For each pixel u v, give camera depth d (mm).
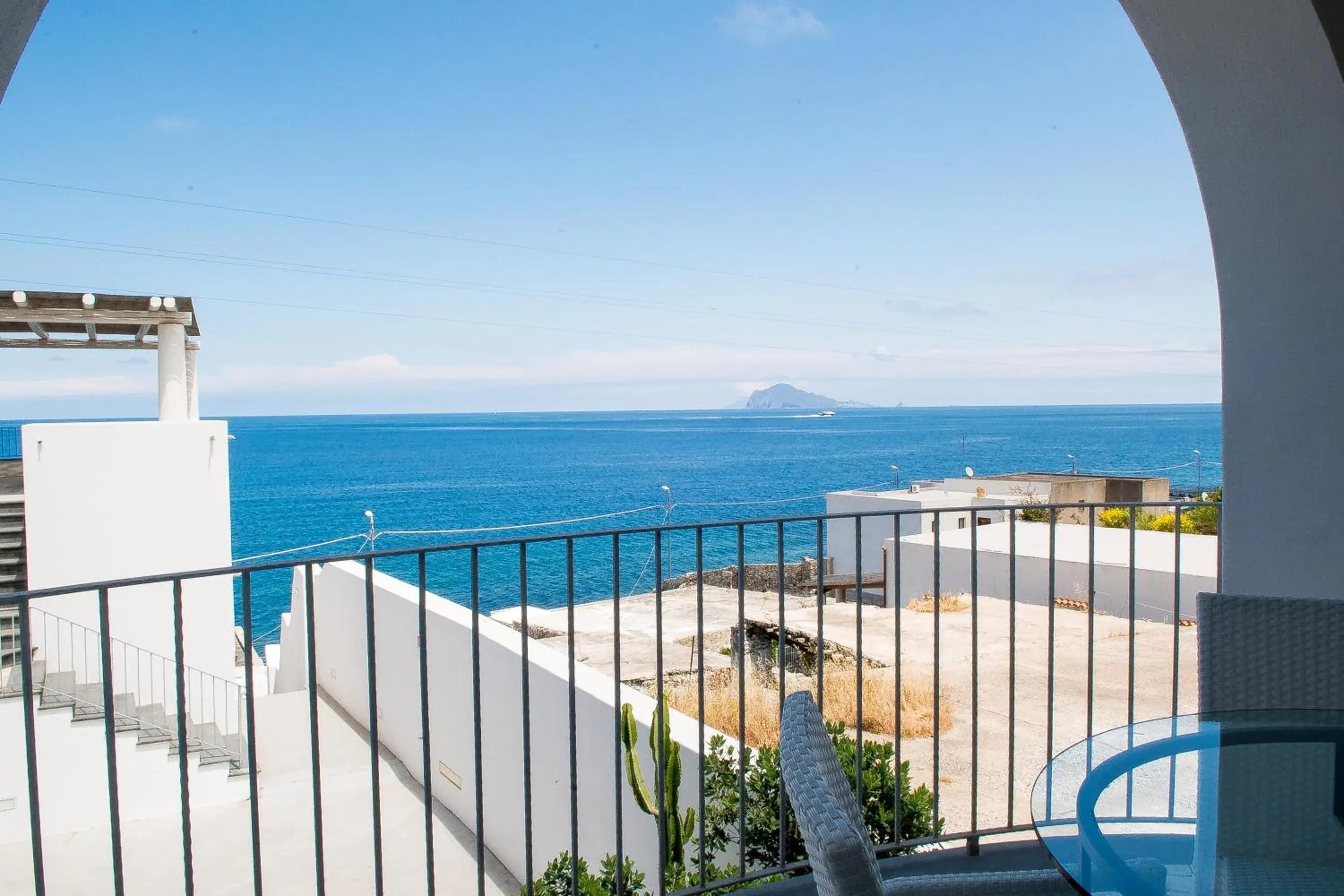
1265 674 1951
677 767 3838
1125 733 1783
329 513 66875
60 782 8656
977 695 2463
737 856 4625
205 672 10086
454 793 9180
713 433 158375
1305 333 2209
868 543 24406
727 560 44062
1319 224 2160
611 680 7105
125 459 9805
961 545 15469
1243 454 2363
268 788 9734
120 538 9797
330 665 12633
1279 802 1492
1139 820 1438
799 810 904
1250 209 2295
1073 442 124500
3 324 10914
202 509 10117
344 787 9797
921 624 10281
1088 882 1274
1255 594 2344
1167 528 19062
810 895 2281
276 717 11727
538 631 13977
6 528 9602
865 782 3830
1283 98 2162
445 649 9266
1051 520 2426
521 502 71500
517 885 7840
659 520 61781
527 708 2166
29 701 1543
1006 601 11992
